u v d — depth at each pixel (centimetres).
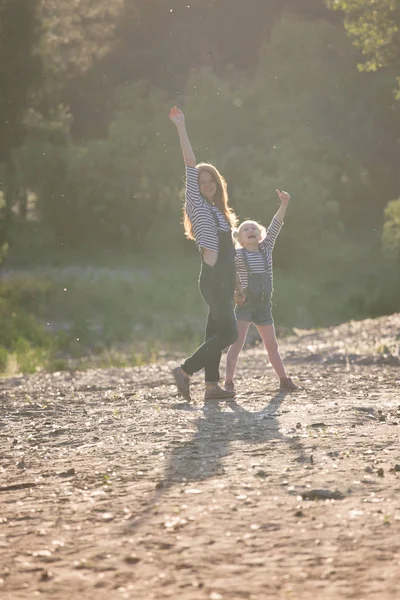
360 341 1989
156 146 6253
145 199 6488
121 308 3975
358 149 6788
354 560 470
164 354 2548
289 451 751
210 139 6197
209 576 455
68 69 7669
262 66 6359
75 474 703
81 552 501
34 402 1219
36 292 4378
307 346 1992
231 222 1057
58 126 6712
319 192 5838
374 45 2659
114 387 1405
